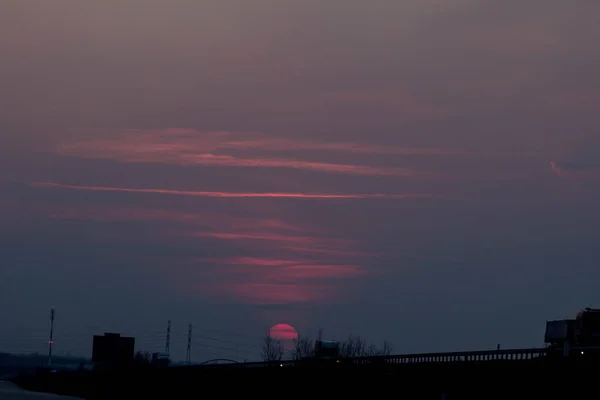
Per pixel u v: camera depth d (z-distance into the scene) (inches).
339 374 3351.4
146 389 4717.0
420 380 2947.8
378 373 3174.2
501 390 2593.5
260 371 3823.8
